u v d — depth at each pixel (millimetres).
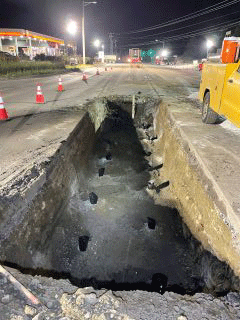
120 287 4648
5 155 5430
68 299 2557
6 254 3254
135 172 8867
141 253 5348
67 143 6562
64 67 35250
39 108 10125
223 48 6961
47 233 4602
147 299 2635
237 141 6285
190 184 5660
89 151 9102
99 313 2424
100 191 7617
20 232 3719
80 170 7418
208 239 4273
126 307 2506
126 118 13258
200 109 10328
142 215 6551
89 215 6453
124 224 6223
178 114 9336
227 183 4207
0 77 22516
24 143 6152
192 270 4711
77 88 16266
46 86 17328
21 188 4137
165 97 13242
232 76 5930
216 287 3568
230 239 3445
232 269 3266
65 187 5895
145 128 12828
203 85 8258
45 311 2424
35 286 2711
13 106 10422
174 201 6684
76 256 5160
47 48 49156
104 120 12461
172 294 2732
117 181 8250
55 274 4348
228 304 2662
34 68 28719
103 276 4844
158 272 4906
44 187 4789
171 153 8109
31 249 3918
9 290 2584
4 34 37344
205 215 4523
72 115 9055
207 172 4707
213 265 3863
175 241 5566
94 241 5656
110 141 11367
